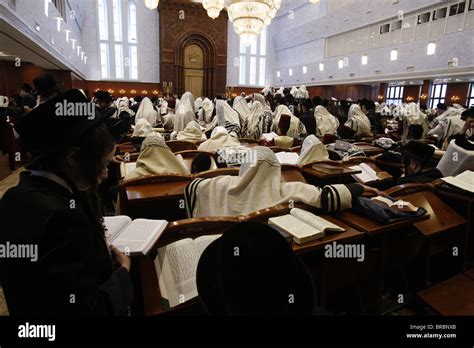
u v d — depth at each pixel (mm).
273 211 1592
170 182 2354
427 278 1993
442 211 2074
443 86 13703
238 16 10188
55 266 697
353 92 18250
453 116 6191
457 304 1574
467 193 2137
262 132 5262
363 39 14719
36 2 6219
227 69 20391
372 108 7793
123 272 950
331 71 16703
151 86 18469
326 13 16703
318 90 18047
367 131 6152
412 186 2170
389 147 4262
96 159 833
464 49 10508
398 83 14828
